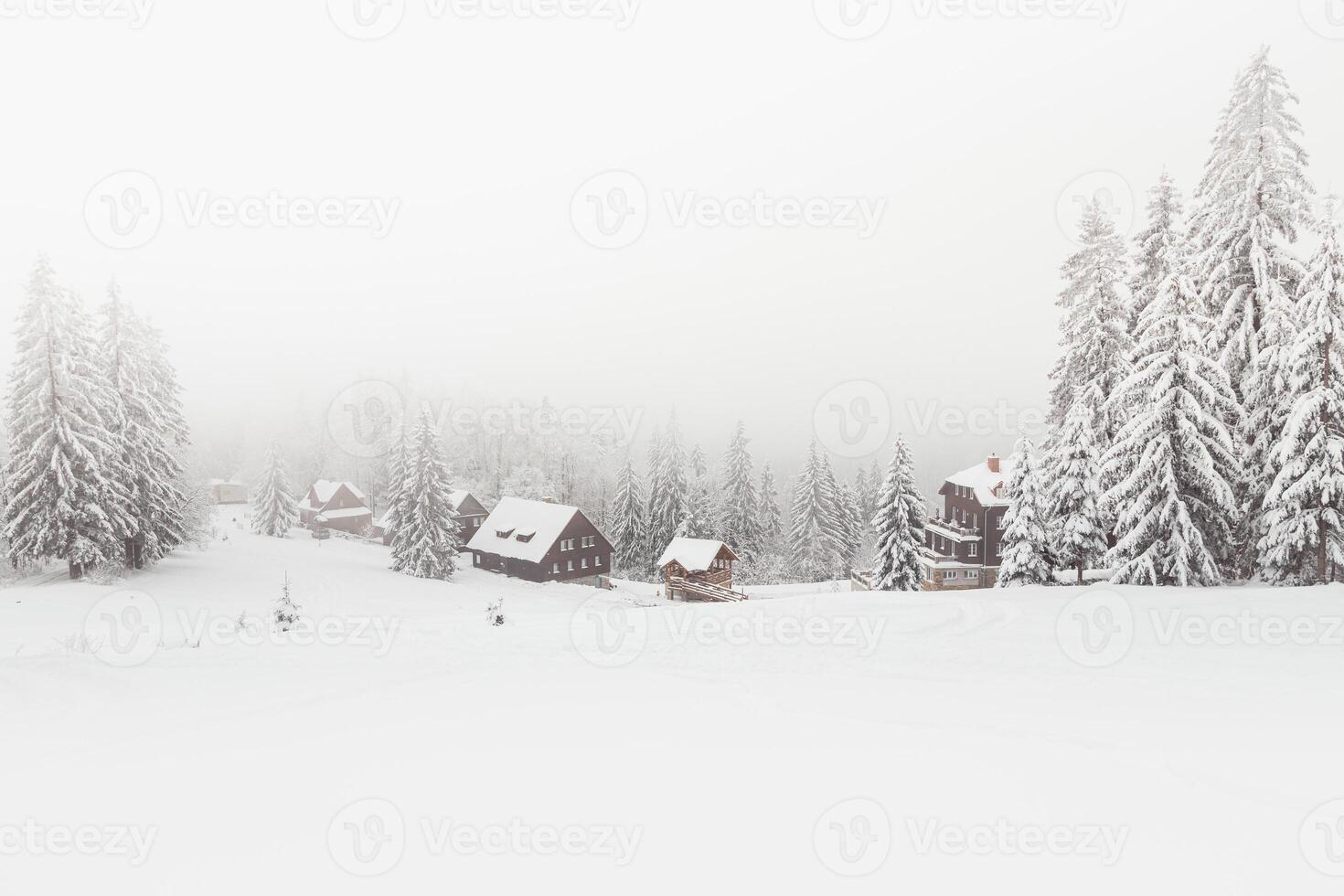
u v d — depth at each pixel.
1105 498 20.31
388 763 6.75
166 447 35.69
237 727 7.88
